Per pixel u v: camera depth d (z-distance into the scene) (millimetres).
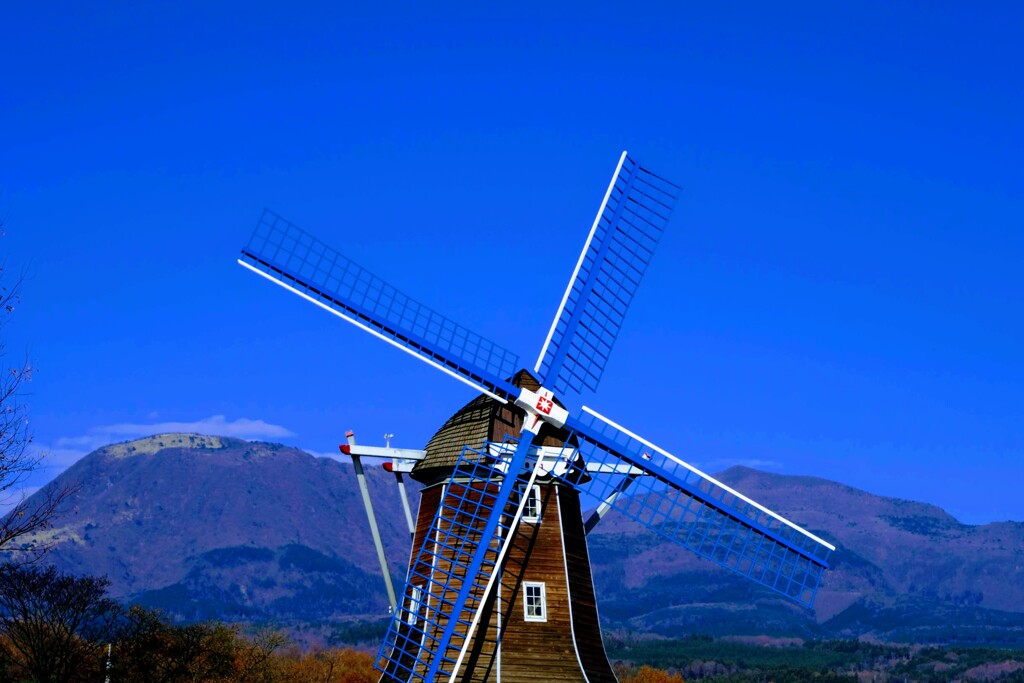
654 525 47562
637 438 48031
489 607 45688
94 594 66062
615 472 47969
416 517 49906
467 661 45125
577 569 47531
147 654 66688
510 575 46156
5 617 60375
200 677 71562
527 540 46656
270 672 89250
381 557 48969
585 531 48750
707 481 48312
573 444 47438
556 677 45062
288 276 47406
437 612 45969
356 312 47406
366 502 49594
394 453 50156
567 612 46344
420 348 47156
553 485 47562
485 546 44969
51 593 61812
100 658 64500
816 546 48250
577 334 48531
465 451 47281
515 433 47375
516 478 46188
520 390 47000
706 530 47812
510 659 45094
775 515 48375
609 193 50156
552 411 46750
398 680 45969
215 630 85375
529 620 45844
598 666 46719
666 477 48094
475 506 46781
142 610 70562
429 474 49188
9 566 61094
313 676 139500
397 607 46969
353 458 49875
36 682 58719
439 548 46531
